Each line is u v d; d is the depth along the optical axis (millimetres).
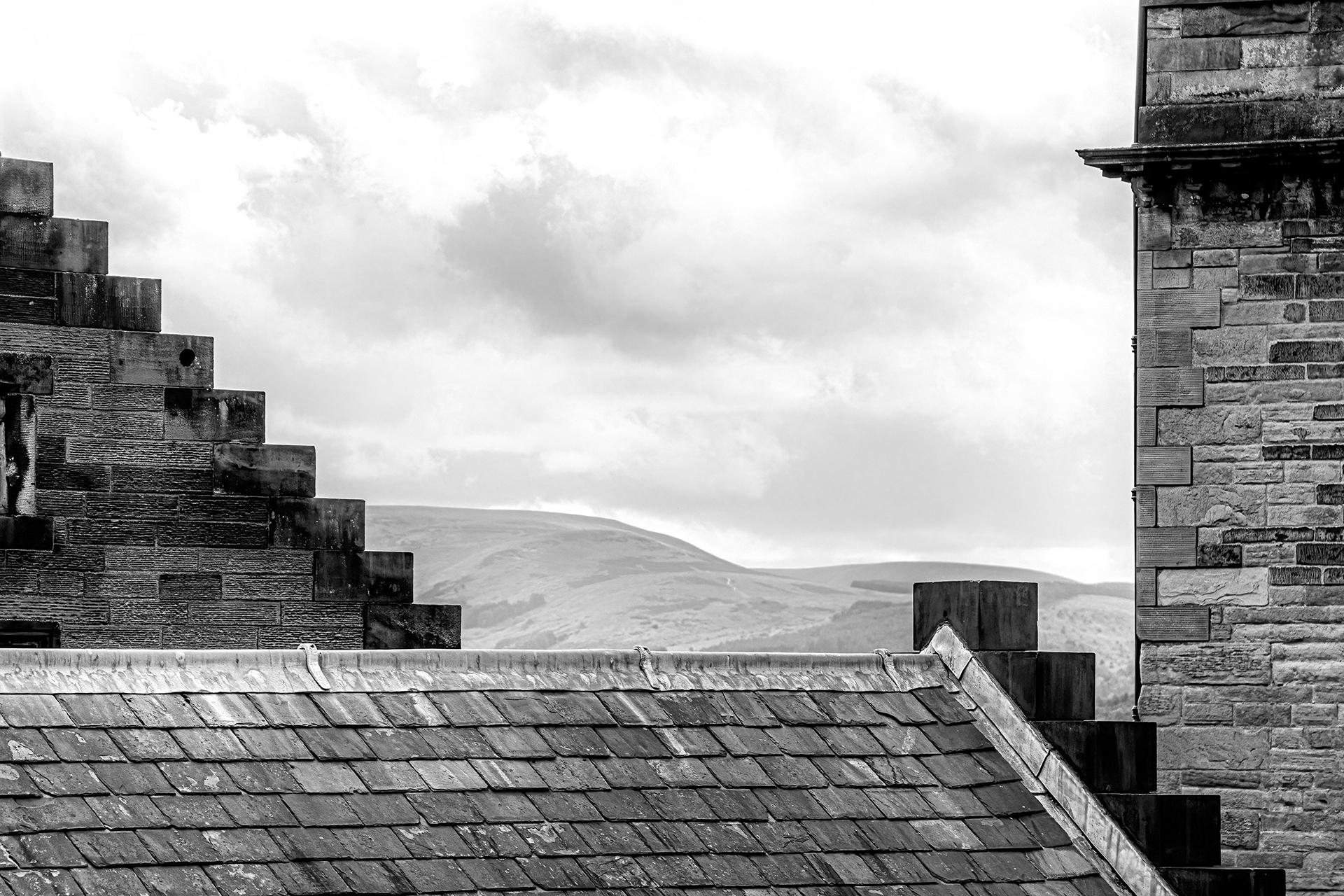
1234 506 22844
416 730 13367
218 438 22156
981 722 15406
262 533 22250
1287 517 22734
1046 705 15492
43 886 11258
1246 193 23062
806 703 14945
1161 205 23203
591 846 12867
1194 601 22844
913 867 13773
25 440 21422
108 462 21734
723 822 13469
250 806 12312
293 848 12102
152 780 12242
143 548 21797
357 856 12203
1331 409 22750
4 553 21281
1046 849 14578
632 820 13195
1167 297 23125
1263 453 22844
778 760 14250
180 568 21938
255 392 22344
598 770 13547
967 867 13992
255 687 13273
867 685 15367
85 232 21812
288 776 12641
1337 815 22375
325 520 22453
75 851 11555
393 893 12023
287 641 22234
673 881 12820
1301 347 22844
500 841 12680
